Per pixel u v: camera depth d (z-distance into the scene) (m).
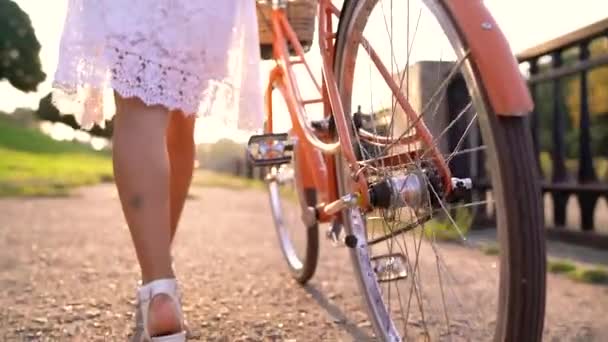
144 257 1.51
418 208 1.52
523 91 1.15
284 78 2.40
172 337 1.48
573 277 2.80
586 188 3.46
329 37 1.91
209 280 2.96
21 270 3.16
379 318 1.81
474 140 1.41
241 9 1.70
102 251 3.71
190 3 1.53
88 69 1.50
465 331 1.61
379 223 1.75
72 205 6.52
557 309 2.36
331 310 2.44
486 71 1.17
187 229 4.85
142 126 1.51
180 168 1.91
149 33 1.48
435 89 1.45
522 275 1.13
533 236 1.13
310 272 2.77
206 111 1.63
